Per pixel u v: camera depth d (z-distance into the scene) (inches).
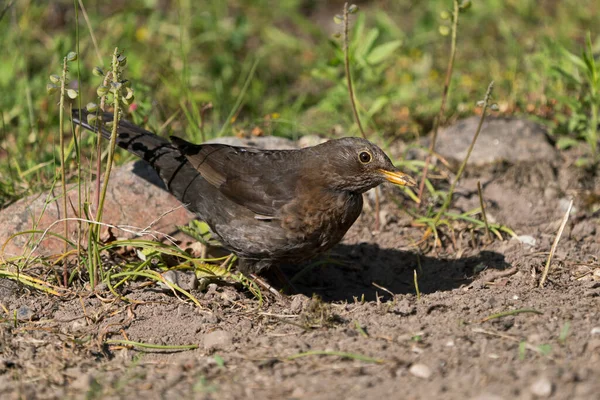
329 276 447.2
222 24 754.8
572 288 386.9
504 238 457.4
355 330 345.1
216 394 295.1
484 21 762.8
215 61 691.4
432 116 577.0
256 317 370.6
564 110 559.5
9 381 314.2
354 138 391.5
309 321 357.1
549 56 579.2
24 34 663.8
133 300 376.2
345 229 402.6
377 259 454.3
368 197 488.4
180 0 730.2
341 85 530.3
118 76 353.1
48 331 353.4
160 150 426.6
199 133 525.7
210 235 435.2
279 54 748.6
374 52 530.0
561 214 476.4
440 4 775.7
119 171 456.8
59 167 462.6
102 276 385.1
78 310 370.3
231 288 401.7
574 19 745.6
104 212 431.2
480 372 296.2
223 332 346.6
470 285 407.8
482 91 601.3
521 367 297.6
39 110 585.3
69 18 722.8
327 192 390.9
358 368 308.5
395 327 345.7
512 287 396.2
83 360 331.6
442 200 486.9
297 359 320.5
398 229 473.1
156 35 706.8
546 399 273.6
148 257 403.2
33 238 406.0
